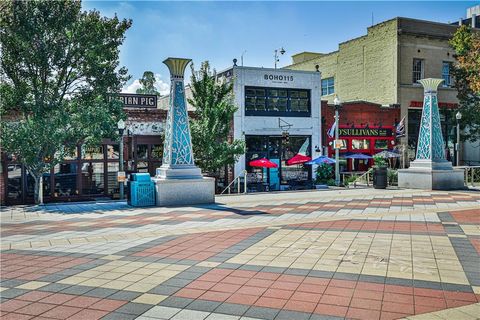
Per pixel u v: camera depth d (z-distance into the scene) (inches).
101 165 859.4
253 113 1098.1
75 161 829.8
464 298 217.0
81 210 586.6
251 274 262.4
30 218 522.6
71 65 751.7
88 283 251.6
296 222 443.8
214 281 250.5
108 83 776.3
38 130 676.7
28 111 730.8
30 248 346.9
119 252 326.6
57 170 815.1
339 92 1519.4
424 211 512.1
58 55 716.0
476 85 1030.4
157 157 909.8
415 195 690.8
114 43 777.6
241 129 1081.4
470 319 191.6
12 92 714.8
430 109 807.1
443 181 783.1
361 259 290.8
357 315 197.6
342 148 1205.7
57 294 233.5
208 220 467.5
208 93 938.1
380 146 1259.8
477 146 1382.9
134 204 607.2
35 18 698.2
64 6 717.3
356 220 452.1
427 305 208.2
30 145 676.7
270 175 1119.0
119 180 735.7
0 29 692.1
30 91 737.6
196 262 292.5
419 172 799.1
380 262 283.0
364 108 1232.8
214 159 894.4
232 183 1037.8
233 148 912.3
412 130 1342.3
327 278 251.6
